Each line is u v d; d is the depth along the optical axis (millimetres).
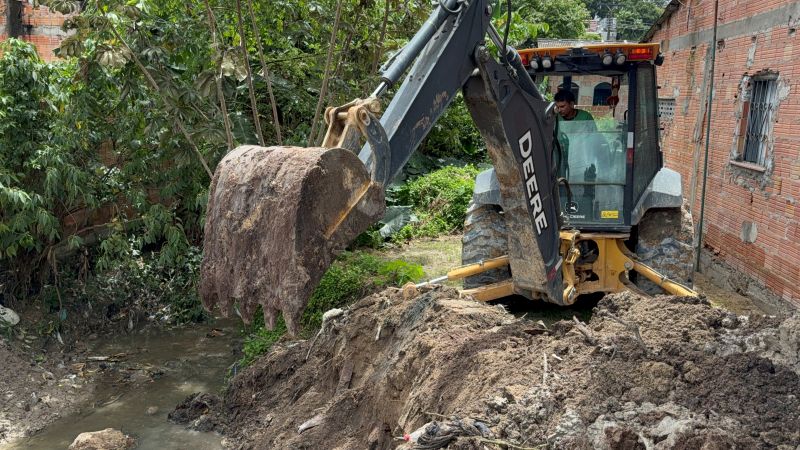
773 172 7648
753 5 8344
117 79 8062
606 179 6672
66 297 8195
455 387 4305
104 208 8820
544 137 5277
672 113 11609
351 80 9500
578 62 6582
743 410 3477
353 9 8938
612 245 6656
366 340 5758
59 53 7523
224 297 3557
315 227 3283
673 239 6684
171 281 8812
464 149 16562
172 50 8328
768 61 7871
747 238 8281
